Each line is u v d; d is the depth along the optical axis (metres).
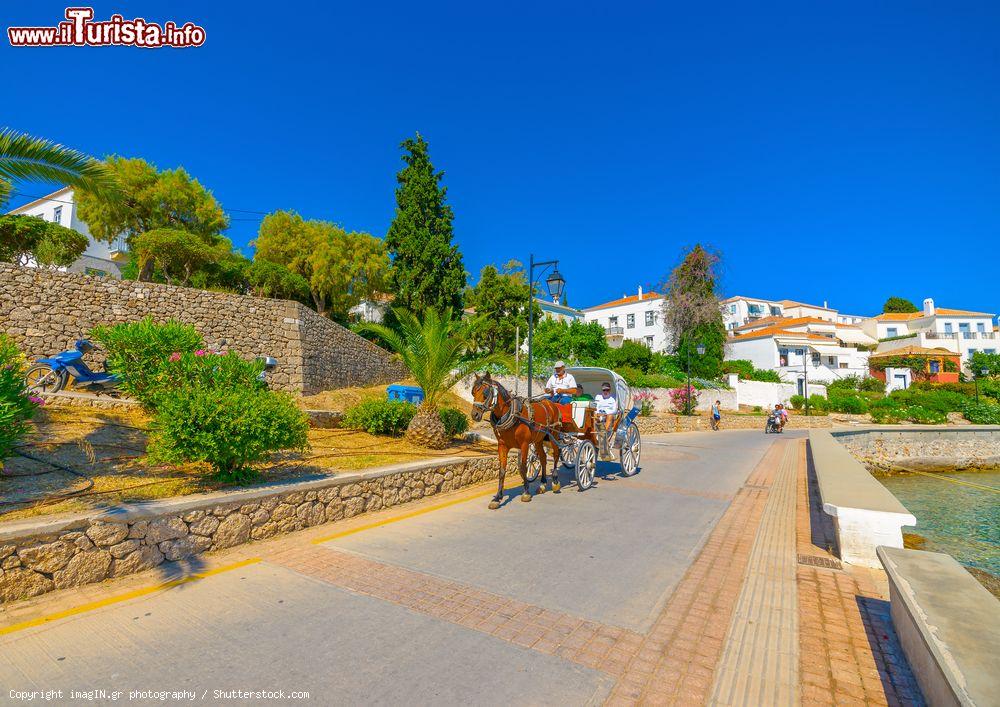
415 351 11.44
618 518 7.33
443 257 29.06
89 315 15.15
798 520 7.63
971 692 2.22
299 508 6.21
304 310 19.27
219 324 17.23
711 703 2.89
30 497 5.18
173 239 20.42
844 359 50.69
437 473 8.77
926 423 36.16
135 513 4.65
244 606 4.05
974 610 3.12
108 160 22.41
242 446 6.03
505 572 4.97
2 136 6.97
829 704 2.90
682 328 42.81
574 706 2.83
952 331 57.75
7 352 5.37
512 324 28.05
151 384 8.15
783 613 4.15
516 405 7.96
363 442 10.93
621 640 3.64
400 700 2.83
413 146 29.81
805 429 31.72
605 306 57.53
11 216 18.92
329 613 3.96
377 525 6.60
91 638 3.46
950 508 15.20
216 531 5.30
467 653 3.39
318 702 2.79
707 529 6.86
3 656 3.18
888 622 4.00
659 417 26.98
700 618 4.04
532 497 8.73
